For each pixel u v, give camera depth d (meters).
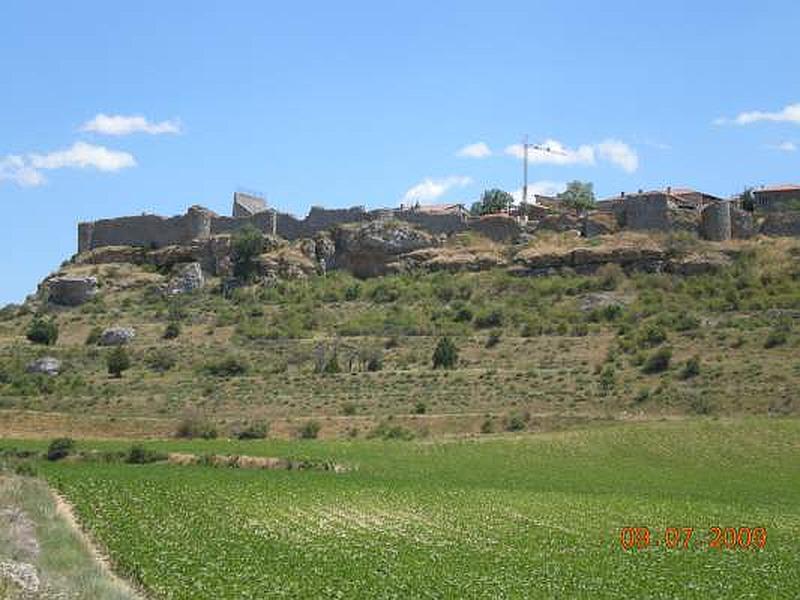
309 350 118.19
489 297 134.50
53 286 149.12
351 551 48.81
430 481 75.88
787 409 91.06
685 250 137.38
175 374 112.69
